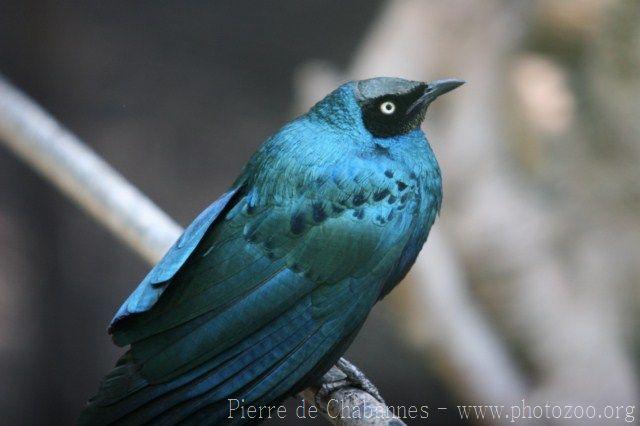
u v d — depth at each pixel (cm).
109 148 642
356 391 449
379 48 489
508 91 486
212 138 653
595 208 482
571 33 487
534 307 479
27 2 659
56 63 663
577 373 478
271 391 447
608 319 480
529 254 480
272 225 448
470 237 481
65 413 584
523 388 478
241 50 683
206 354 446
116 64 669
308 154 450
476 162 483
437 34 488
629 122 485
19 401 578
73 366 593
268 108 669
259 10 691
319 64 596
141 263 611
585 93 486
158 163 641
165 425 446
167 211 626
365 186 450
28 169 617
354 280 449
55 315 600
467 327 478
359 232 449
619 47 487
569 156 484
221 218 449
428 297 477
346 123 451
